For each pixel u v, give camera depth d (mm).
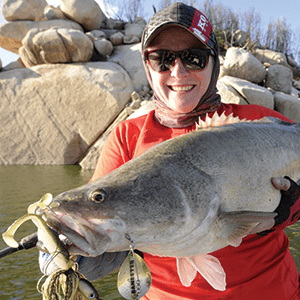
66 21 17672
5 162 15273
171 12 1469
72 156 15070
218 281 1251
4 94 15648
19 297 3393
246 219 1148
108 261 1329
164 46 1510
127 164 1238
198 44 1498
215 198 1172
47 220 1035
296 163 1444
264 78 14320
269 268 1525
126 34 18266
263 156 1314
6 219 6070
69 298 1085
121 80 15250
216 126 1364
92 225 1074
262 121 1491
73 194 1121
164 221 1129
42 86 15438
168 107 1644
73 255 1224
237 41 24328
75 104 15055
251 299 1468
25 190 8750
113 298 3285
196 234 1168
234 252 1481
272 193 1292
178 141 1273
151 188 1146
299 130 1544
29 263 4219
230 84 11000
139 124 1741
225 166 1220
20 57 17531
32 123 15328
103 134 14758
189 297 1502
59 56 15852
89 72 15328
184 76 1503
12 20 17469
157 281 1588
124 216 1102
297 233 4816
